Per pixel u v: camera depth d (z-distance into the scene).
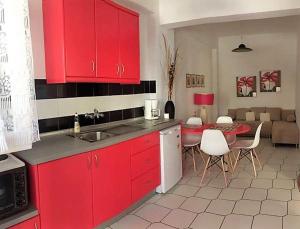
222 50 7.86
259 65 7.53
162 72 4.29
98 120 3.23
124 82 3.09
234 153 4.98
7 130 1.74
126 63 3.11
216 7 3.71
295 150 5.42
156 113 3.96
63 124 2.80
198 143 4.20
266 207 2.88
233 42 7.72
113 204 2.53
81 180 2.17
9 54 1.73
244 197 3.16
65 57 2.36
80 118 2.99
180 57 5.54
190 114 6.17
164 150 3.30
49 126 2.67
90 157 2.25
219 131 3.44
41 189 1.87
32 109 1.91
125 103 3.69
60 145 2.24
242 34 7.30
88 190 2.24
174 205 3.01
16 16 1.75
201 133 3.73
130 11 3.15
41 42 2.55
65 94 2.81
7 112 1.74
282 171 4.07
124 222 2.65
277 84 7.39
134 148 2.80
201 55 6.82
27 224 1.79
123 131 3.04
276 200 3.05
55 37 2.40
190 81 6.13
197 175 3.99
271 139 6.32
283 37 7.20
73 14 2.41
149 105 3.87
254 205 2.94
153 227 2.55
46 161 1.89
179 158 3.72
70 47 2.40
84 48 2.53
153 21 4.07
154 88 4.19
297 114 6.22
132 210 2.90
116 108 3.52
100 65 2.73
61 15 2.33
